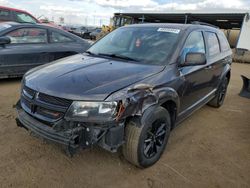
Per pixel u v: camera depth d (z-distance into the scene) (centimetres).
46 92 260
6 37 568
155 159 313
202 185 286
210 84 458
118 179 285
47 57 635
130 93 258
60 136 248
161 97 289
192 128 441
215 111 543
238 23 3027
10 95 534
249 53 1647
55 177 280
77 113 245
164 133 318
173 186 280
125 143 278
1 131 371
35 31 625
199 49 401
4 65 575
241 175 310
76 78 274
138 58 344
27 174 281
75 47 683
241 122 486
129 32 403
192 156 345
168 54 338
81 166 302
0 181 267
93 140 247
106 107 245
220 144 387
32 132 276
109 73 287
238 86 829
